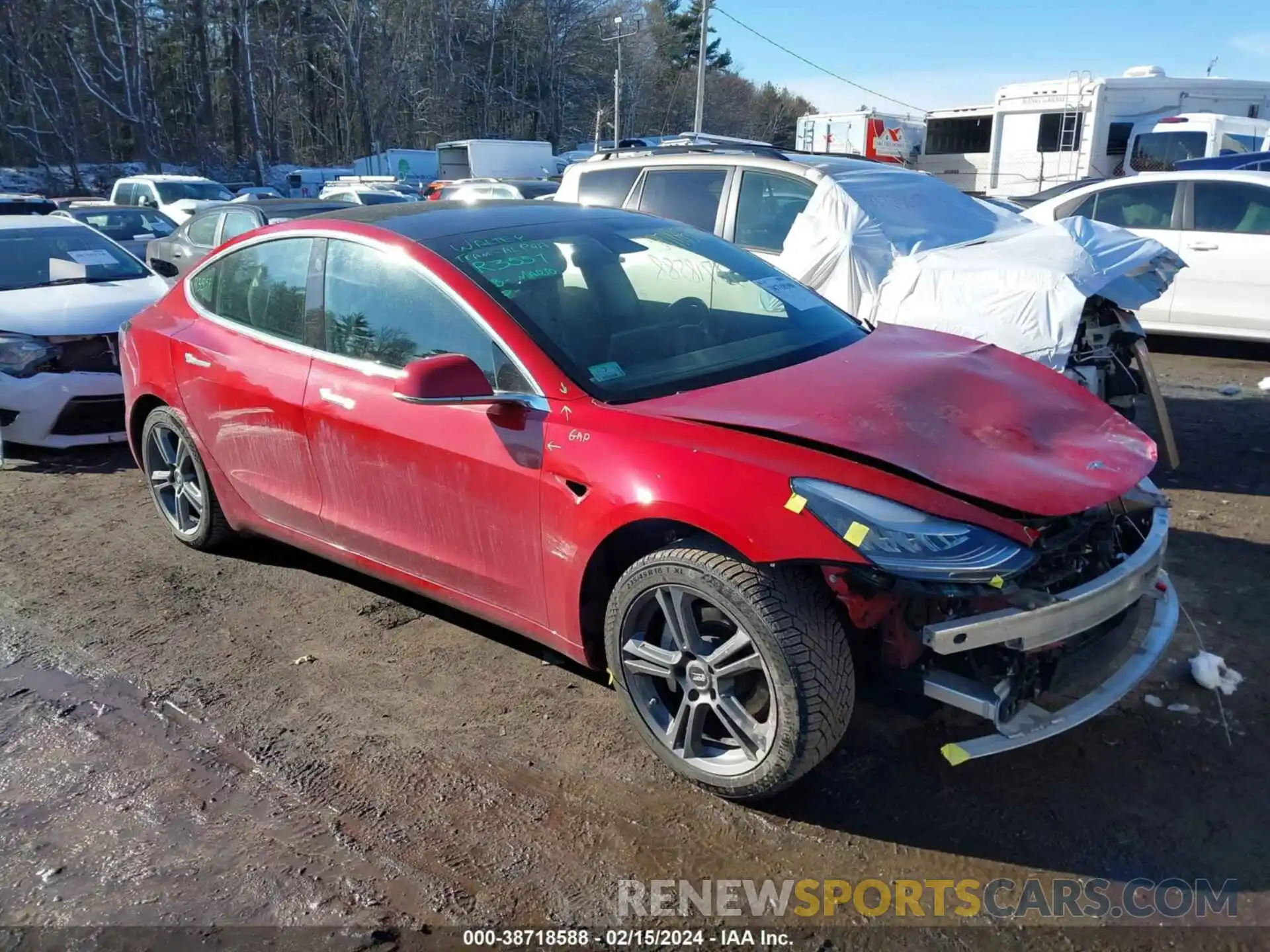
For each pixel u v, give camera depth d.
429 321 3.65
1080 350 5.43
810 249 6.06
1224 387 8.08
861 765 3.15
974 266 5.36
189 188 22.05
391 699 3.66
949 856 2.76
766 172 6.64
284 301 4.28
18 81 51.91
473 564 3.56
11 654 4.10
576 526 3.12
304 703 3.65
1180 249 9.10
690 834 2.88
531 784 3.13
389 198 22.22
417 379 3.12
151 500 6.03
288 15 60.31
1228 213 8.91
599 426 3.12
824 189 6.25
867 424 2.96
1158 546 3.06
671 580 2.91
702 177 6.94
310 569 4.90
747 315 3.87
